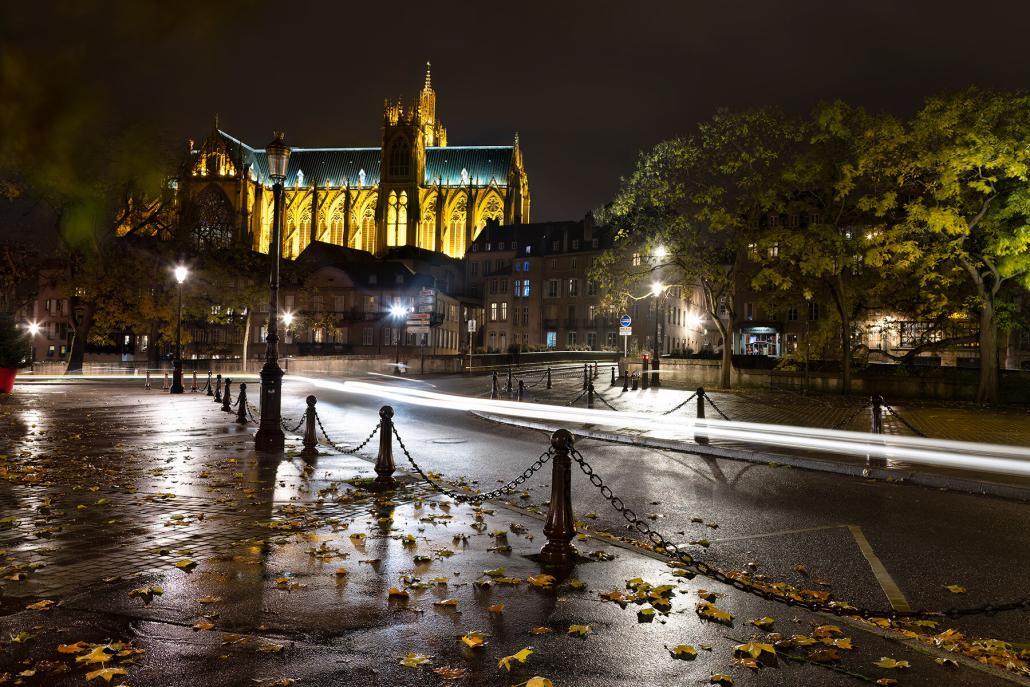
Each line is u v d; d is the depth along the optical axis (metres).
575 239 98.56
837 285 34.59
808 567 7.26
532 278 100.62
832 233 31.23
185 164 49.59
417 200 147.00
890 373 37.78
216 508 8.98
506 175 151.25
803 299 38.09
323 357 61.81
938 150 28.34
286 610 5.46
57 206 42.34
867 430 19.73
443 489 10.45
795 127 32.31
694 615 5.63
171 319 56.88
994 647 5.23
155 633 4.95
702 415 20.48
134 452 13.95
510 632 5.17
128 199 46.38
